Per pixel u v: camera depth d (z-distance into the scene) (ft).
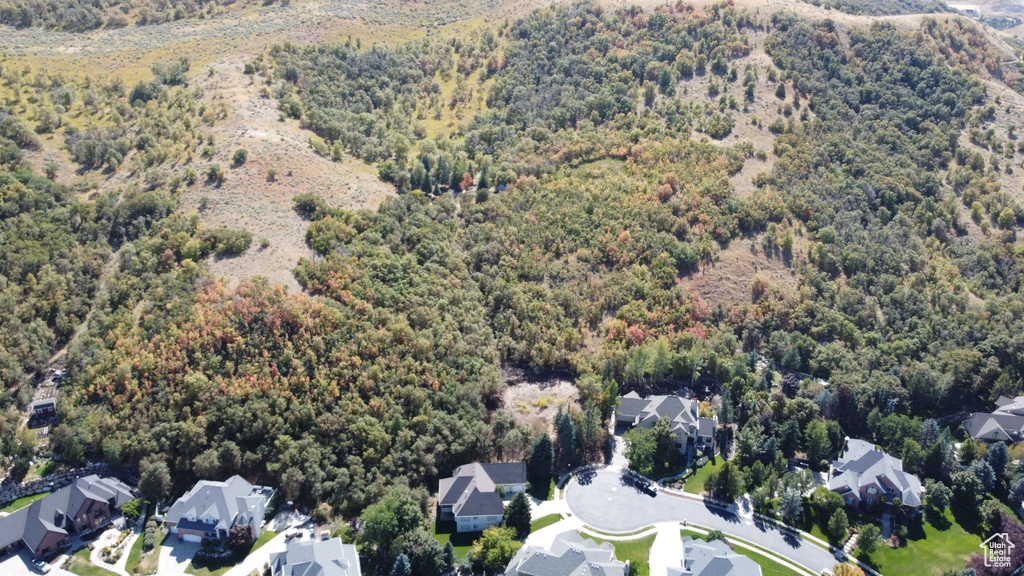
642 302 543.39
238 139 643.45
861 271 580.30
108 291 469.98
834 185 655.35
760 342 536.83
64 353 450.30
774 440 436.76
